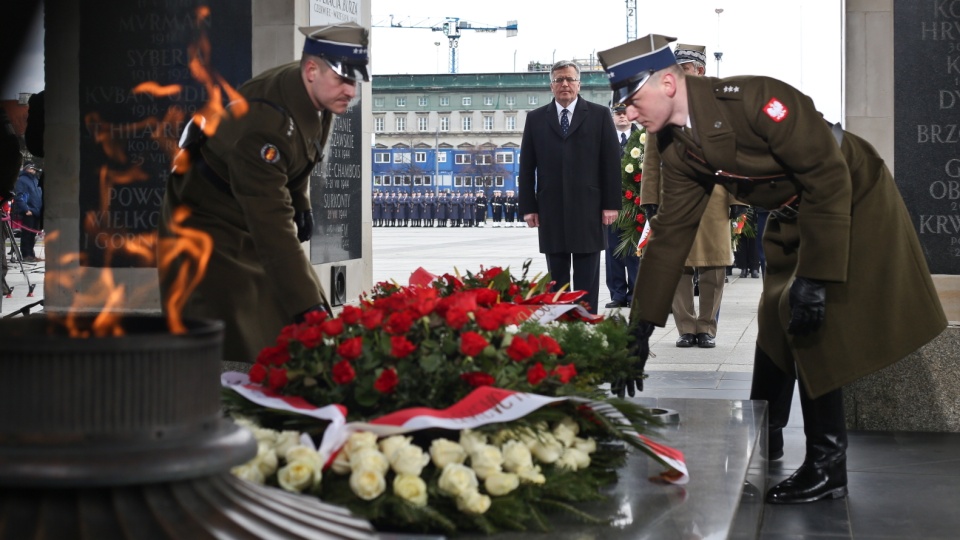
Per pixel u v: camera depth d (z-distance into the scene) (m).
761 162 4.06
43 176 6.96
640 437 2.92
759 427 4.05
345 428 2.49
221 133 4.06
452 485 2.37
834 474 4.45
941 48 6.02
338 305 7.05
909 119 6.07
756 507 3.50
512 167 87.62
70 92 6.88
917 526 4.06
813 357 4.28
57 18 6.80
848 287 4.24
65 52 6.86
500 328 2.87
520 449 2.55
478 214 64.81
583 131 8.24
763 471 4.14
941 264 6.07
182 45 6.71
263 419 2.69
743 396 6.78
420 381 2.70
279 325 4.43
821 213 4.02
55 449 1.45
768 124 3.96
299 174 4.26
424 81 88.12
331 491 2.38
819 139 3.97
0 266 8.26
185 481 1.54
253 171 3.96
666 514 2.65
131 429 1.50
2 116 6.89
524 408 2.59
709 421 4.19
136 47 6.78
